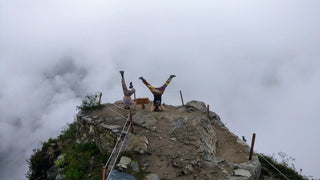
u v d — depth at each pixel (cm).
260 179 913
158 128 1064
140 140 911
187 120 1113
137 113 1238
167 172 752
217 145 1096
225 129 1292
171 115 1205
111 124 1100
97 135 1136
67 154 1200
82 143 1267
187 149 895
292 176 1002
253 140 887
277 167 1060
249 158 903
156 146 908
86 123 1231
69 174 966
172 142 946
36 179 1195
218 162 828
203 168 783
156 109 1305
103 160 1020
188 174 746
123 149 855
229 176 745
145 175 719
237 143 1104
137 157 816
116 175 689
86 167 1020
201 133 1015
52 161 1257
